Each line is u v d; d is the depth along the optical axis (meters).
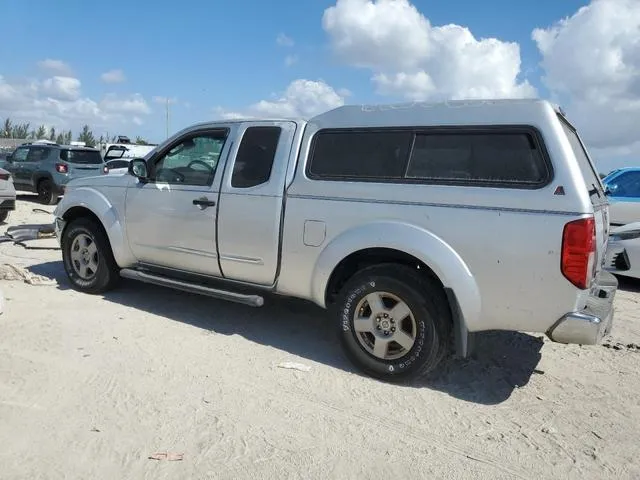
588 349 5.16
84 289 6.22
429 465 3.15
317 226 4.43
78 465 2.96
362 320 4.25
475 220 3.82
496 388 4.22
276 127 4.81
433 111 4.13
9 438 3.18
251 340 4.99
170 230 5.36
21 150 16.95
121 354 4.47
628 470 3.19
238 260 4.92
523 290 3.73
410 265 4.18
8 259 8.00
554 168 3.66
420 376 4.13
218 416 3.55
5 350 4.43
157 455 3.08
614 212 9.27
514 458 3.26
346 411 3.73
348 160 4.40
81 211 6.21
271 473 2.98
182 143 5.40
